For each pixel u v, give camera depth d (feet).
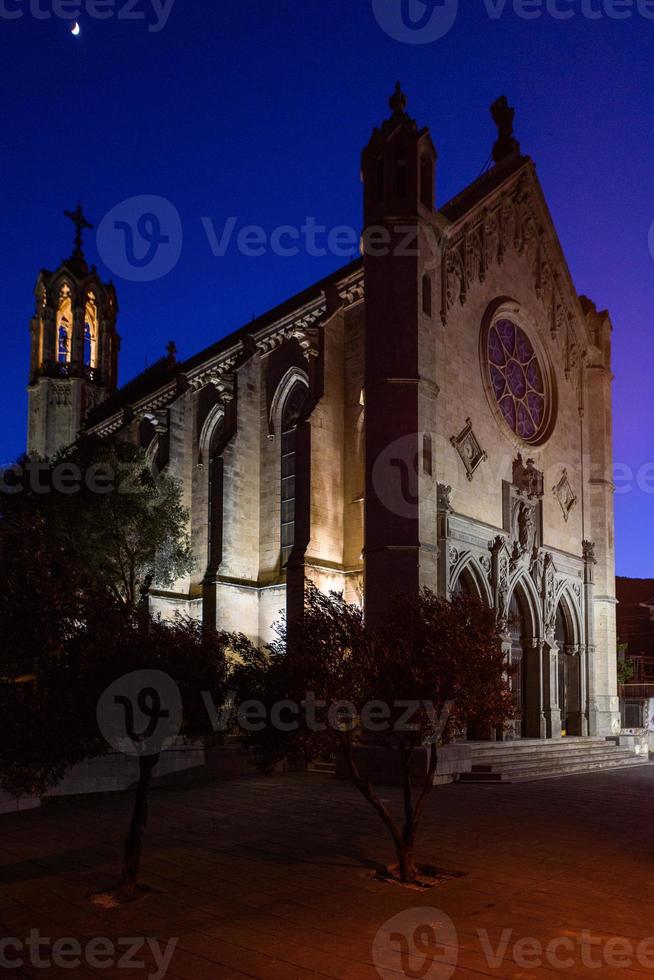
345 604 50.78
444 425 104.99
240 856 49.01
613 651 135.33
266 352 130.31
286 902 39.45
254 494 126.72
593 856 48.93
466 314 113.39
